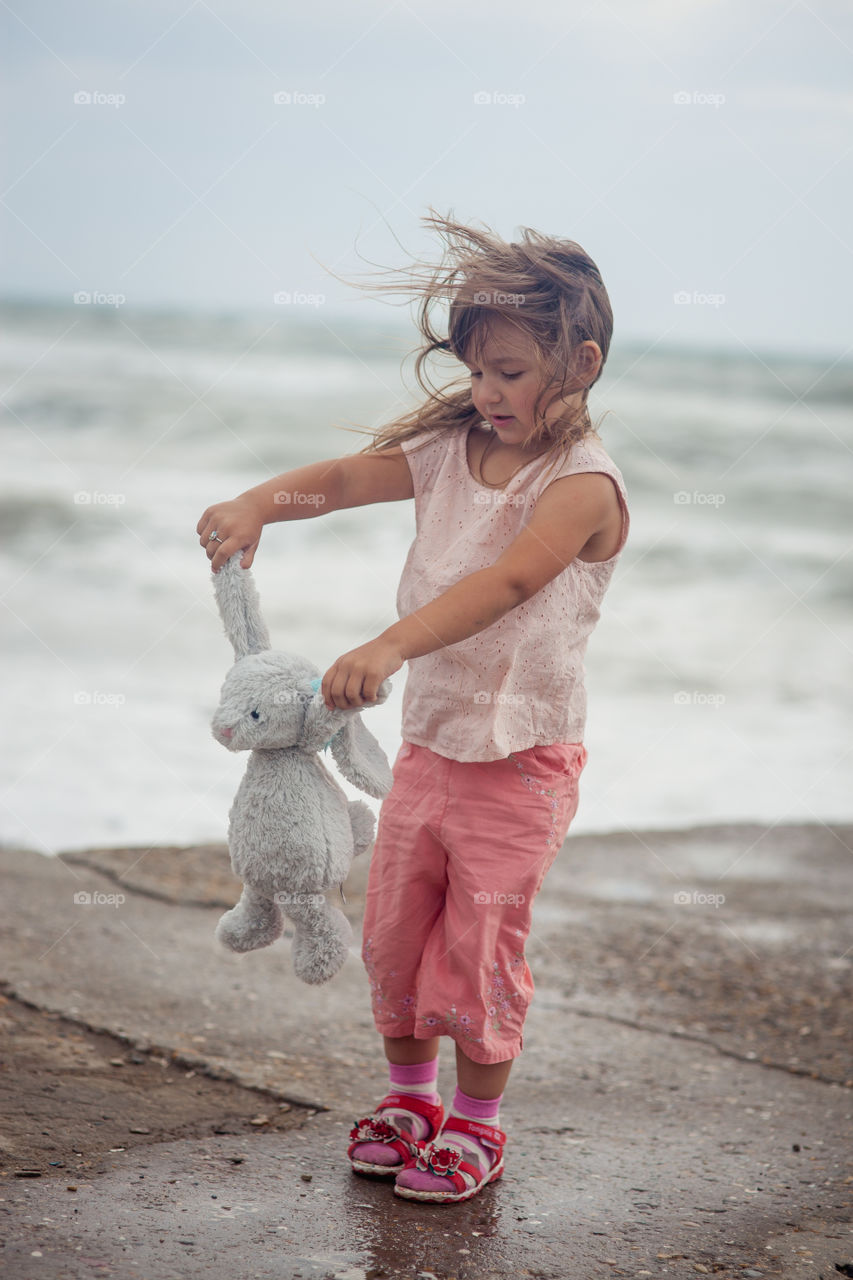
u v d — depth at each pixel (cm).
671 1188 204
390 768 191
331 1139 215
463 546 200
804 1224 192
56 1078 230
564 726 204
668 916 389
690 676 736
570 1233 183
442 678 199
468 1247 175
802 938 372
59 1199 179
